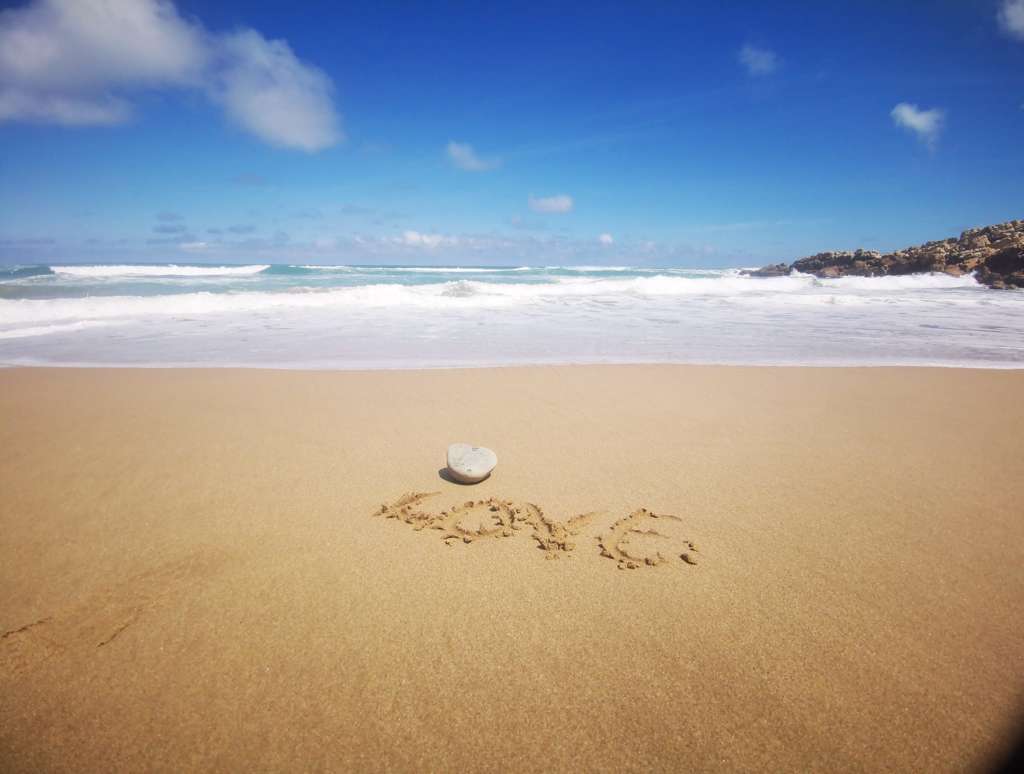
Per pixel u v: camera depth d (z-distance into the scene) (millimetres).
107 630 2301
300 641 2250
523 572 2732
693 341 9250
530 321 11234
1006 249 21781
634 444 4480
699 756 1778
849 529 3174
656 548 2957
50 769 1724
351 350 8211
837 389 6355
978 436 4824
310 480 3748
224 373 6793
